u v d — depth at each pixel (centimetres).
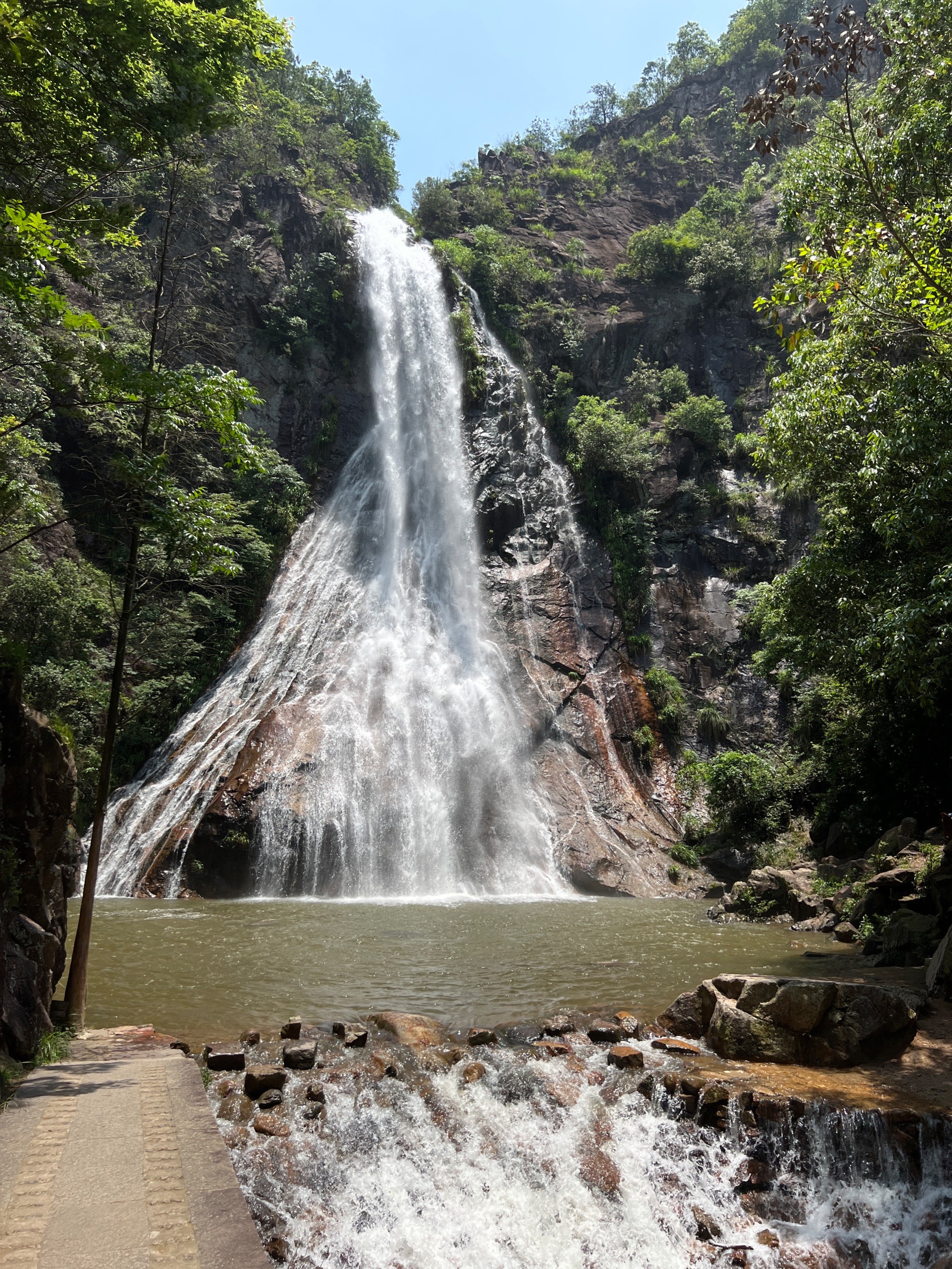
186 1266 394
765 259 4844
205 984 1154
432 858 2409
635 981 1198
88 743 2561
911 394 1295
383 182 6009
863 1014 872
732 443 4028
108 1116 606
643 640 3356
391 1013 983
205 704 2981
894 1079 817
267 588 3362
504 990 1144
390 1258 622
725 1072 830
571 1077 828
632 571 3538
